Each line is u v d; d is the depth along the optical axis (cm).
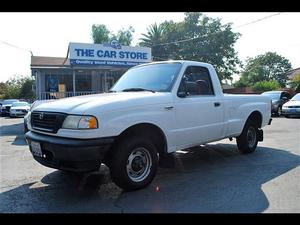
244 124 704
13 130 1464
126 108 462
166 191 482
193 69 592
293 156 719
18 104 2672
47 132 463
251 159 691
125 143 459
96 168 441
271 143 899
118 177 458
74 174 593
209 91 622
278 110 1917
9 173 613
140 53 2216
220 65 4822
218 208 410
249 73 7788
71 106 452
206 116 592
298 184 505
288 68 8062
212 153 759
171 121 523
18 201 455
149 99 496
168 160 544
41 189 509
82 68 2106
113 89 598
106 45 2105
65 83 2417
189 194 466
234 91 4141
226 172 586
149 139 495
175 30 4912
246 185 504
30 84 4947
